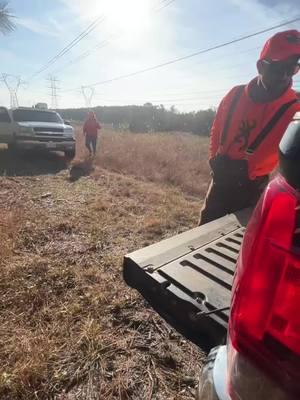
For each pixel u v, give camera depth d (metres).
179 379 1.71
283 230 0.59
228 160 1.90
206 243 1.79
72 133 9.69
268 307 0.62
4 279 2.57
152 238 3.68
